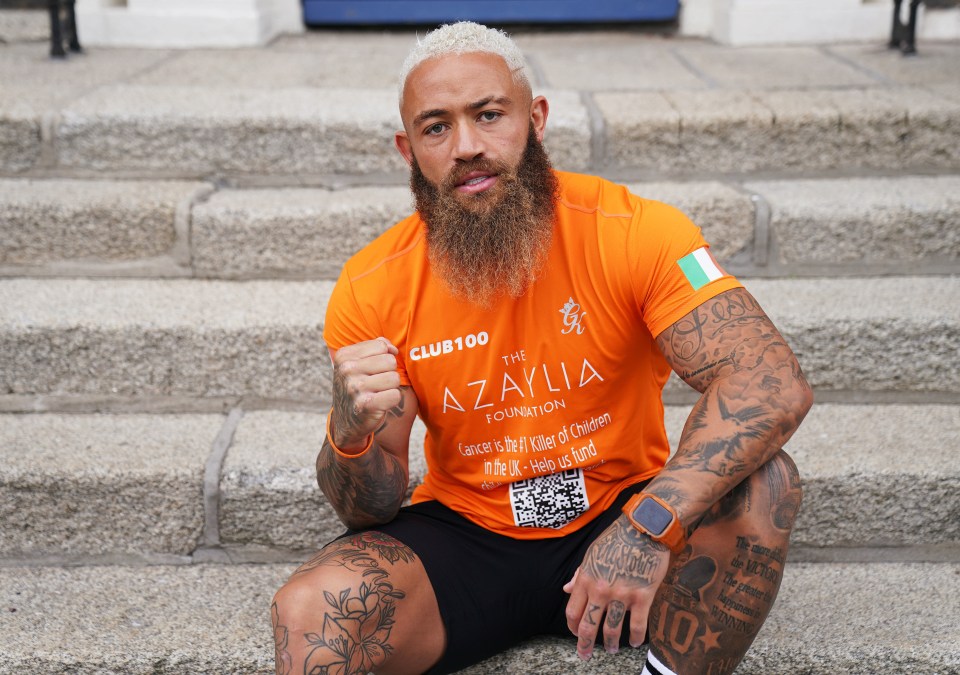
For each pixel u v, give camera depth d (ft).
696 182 10.57
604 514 6.29
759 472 5.62
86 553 7.82
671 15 15.58
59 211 9.65
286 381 8.78
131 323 8.68
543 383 6.05
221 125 10.54
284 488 7.63
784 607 7.02
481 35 5.76
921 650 6.49
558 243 6.00
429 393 6.20
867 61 13.30
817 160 10.68
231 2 14.70
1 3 15.51
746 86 11.99
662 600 5.80
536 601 6.26
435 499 6.69
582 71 13.12
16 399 8.79
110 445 8.11
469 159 5.67
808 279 9.66
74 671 6.62
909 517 7.57
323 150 10.62
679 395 8.82
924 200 9.64
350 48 14.71
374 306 6.18
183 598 7.29
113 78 12.38
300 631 5.49
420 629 5.93
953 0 14.79
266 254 9.68
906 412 8.54
